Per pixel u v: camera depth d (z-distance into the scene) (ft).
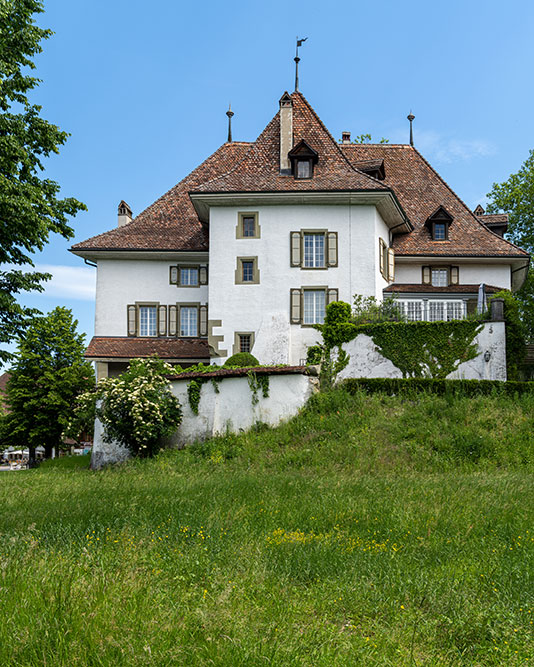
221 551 26.91
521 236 155.43
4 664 15.47
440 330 78.18
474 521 33.73
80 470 78.33
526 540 29.78
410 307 98.32
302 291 96.73
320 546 27.81
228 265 97.81
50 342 142.51
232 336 96.58
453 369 77.61
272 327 95.81
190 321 108.37
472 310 98.02
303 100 108.68
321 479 49.47
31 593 19.74
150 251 106.42
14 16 68.33
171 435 75.05
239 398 73.46
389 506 37.45
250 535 29.89
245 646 16.74
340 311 81.71
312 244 97.86
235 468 61.72
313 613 21.07
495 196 159.74
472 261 108.06
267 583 23.29
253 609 20.10
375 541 29.84
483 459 57.62
